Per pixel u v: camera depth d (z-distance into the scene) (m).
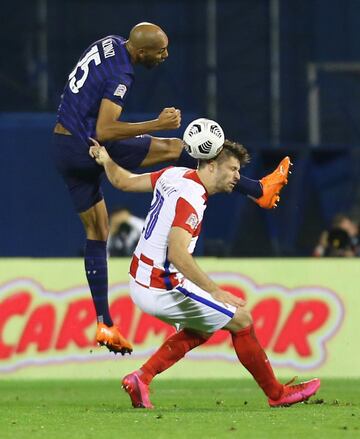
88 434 20.81
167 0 67.31
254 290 41.41
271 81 65.81
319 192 59.38
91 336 41.28
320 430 21.25
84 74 25.64
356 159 60.06
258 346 26.23
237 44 66.44
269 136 65.25
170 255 24.00
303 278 41.53
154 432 21.03
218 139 24.44
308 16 66.44
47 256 53.38
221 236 57.62
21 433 21.09
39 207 53.44
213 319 25.61
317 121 65.25
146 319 41.22
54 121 53.66
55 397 33.44
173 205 24.53
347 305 41.47
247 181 27.16
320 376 41.31
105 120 25.20
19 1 67.00
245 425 22.05
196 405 28.61
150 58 25.88
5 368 41.12
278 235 58.31
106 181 53.03
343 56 66.44
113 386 38.16
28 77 65.56
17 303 41.25
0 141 53.38
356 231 52.50
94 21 67.62
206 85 65.75
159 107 64.81
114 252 48.84
